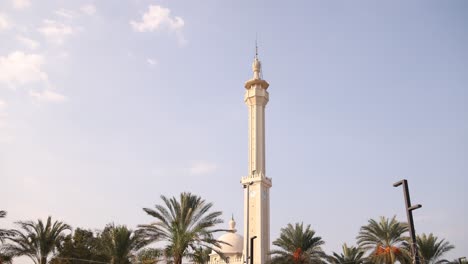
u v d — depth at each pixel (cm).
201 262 5041
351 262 7031
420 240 6575
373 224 6575
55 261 5881
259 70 11156
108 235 5625
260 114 10725
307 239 6147
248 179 10038
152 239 4897
